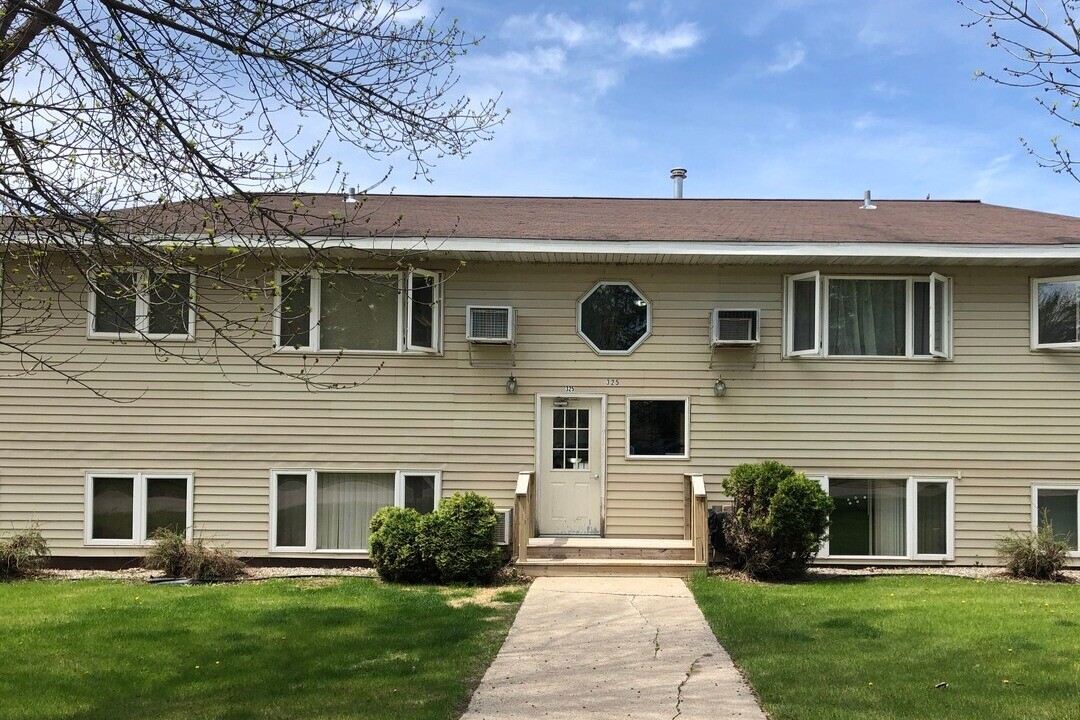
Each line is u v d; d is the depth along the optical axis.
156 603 9.62
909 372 12.34
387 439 12.43
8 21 6.20
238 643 7.92
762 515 11.02
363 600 9.82
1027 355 12.28
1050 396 12.24
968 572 11.91
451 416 12.47
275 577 11.66
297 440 12.39
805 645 7.81
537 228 12.54
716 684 6.80
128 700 6.40
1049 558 11.35
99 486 12.37
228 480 12.36
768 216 14.24
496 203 15.58
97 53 6.47
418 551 10.96
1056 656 7.36
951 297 12.36
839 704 6.19
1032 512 12.17
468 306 12.22
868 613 9.00
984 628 8.33
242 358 12.38
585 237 11.82
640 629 8.52
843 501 12.38
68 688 6.67
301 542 12.41
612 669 7.22
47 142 6.27
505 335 12.20
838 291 12.46
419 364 12.48
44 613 9.09
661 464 12.49
